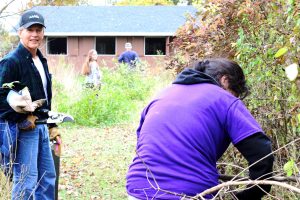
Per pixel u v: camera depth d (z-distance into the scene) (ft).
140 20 104.73
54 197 15.60
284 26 12.70
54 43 103.19
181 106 9.07
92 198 19.98
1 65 14.17
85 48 102.89
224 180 10.21
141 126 9.90
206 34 16.65
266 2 13.96
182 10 108.37
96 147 30.58
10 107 14.02
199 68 9.88
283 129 12.78
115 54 102.63
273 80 12.91
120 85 59.52
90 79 46.42
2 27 20.54
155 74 65.10
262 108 13.15
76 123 39.29
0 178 13.97
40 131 14.89
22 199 13.51
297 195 10.86
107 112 40.40
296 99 11.37
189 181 8.61
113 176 23.45
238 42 13.78
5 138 14.07
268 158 8.58
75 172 24.07
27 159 14.34
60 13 105.40
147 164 8.89
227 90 9.74
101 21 104.32
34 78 14.61
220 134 8.84
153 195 8.68
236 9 15.89
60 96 44.04
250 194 9.28
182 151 8.74
